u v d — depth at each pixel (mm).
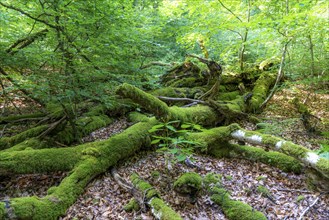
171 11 10188
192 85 8781
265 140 4539
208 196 3699
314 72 8969
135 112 7254
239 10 9383
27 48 5008
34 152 4250
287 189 3951
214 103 6680
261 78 10195
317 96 9945
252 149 5035
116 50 6355
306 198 3682
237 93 9258
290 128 6664
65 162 4238
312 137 6094
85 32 5355
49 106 6641
